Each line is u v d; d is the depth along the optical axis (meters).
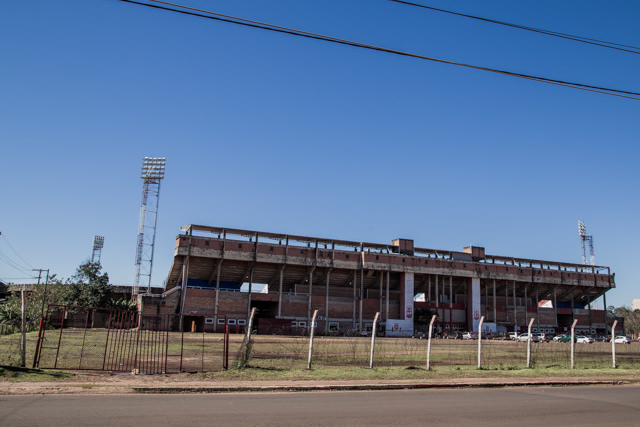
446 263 105.50
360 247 101.00
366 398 15.73
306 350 38.50
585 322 122.62
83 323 84.94
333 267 95.69
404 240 104.38
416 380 20.58
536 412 13.73
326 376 20.80
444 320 104.81
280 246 92.69
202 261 89.25
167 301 84.56
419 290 111.69
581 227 137.12
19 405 12.33
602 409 14.57
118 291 101.81
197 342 47.47
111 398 14.08
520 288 118.69
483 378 22.03
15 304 71.69
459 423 11.76
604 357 39.22
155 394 15.39
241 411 12.45
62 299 83.00
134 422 10.62
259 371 21.59
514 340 92.25
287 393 16.67
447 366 26.94
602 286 122.44
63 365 22.12
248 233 91.69
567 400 16.36
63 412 11.51
